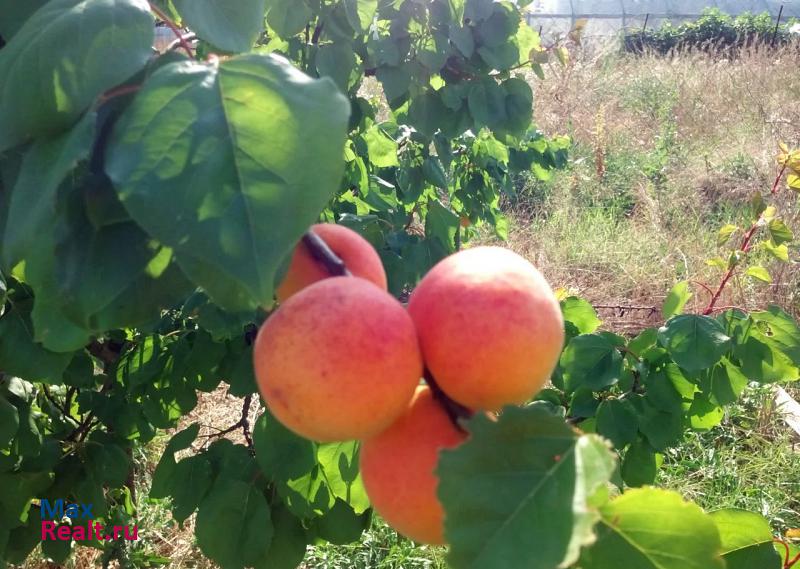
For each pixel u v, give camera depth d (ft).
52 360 7.17
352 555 12.78
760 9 85.05
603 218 26.55
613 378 8.82
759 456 15.21
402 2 10.07
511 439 2.74
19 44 3.56
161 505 14.19
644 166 30.63
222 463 8.45
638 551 2.89
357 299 2.98
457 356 3.09
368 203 12.15
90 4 3.54
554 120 35.86
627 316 21.01
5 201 4.17
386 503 3.20
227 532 7.72
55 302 3.57
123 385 9.74
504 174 18.06
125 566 11.60
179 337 9.43
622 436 8.95
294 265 3.60
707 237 23.82
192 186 2.79
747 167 28.12
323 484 7.73
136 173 2.83
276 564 8.13
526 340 3.10
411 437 3.16
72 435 10.37
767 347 9.03
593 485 2.53
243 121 2.93
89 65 3.37
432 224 12.25
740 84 38.09
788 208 22.13
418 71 10.49
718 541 2.83
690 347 8.61
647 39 64.18
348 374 2.85
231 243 2.69
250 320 6.96
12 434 7.95
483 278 3.18
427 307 3.21
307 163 2.86
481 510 2.60
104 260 3.37
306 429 3.01
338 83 9.28
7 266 3.19
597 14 83.30
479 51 10.72
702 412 9.75
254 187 2.80
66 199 3.41
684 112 35.19
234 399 18.31
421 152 12.82
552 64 39.73
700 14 83.25
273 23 8.76
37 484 8.91
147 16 3.56
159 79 3.05
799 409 16.22
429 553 12.82
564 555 2.40
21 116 3.40
